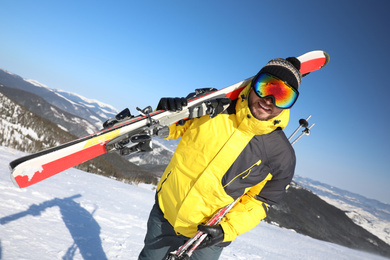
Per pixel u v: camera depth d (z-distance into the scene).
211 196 1.47
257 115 1.40
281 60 1.44
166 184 1.61
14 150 7.67
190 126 1.59
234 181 1.46
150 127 1.36
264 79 1.38
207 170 1.45
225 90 1.64
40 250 2.07
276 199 1.60
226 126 1.47
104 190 6.23
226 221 1.52
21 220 2.53
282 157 1.51
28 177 1.07
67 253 2.19
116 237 3.05
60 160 1.15
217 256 1.65
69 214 3.29
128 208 5.04
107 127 1.37
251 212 1.57
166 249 1.67
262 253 5.07
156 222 1.67
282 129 1.54
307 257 6.43
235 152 1.43
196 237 1.44
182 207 1.51
